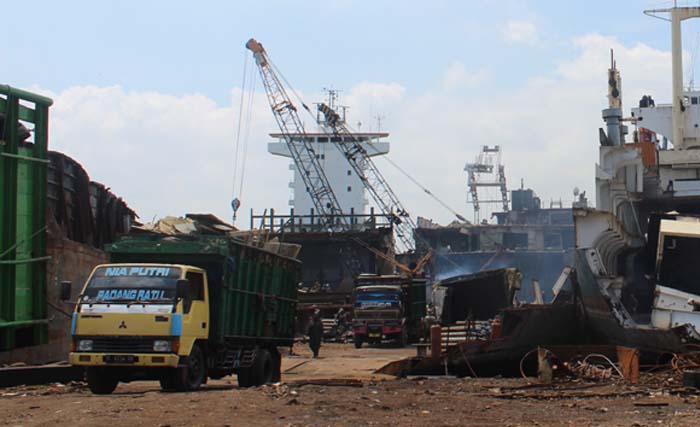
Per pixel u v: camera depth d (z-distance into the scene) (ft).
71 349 52.01
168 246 56.39
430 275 262.67
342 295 188.34
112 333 51.42
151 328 51.31
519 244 288.92
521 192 337.11
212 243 56.18
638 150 88.99
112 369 52.54
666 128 136.87
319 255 255.29
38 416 38.86
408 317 155.43
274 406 42.27
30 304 70.79
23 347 70.38
